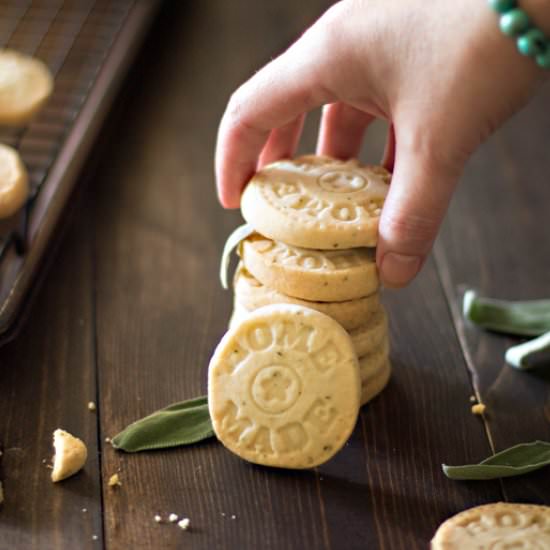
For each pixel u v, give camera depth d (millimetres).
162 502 661
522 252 847
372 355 714
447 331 775
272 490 669
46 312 772
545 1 615
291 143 744
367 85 665
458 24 628
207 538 646
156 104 989
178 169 915
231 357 673
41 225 777
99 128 866
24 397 713
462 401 725
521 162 939
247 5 1135
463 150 645
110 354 746
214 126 969
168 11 1099
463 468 668
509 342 767
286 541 646
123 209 868
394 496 669
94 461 680
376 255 679
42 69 922
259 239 700
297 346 669
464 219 875
